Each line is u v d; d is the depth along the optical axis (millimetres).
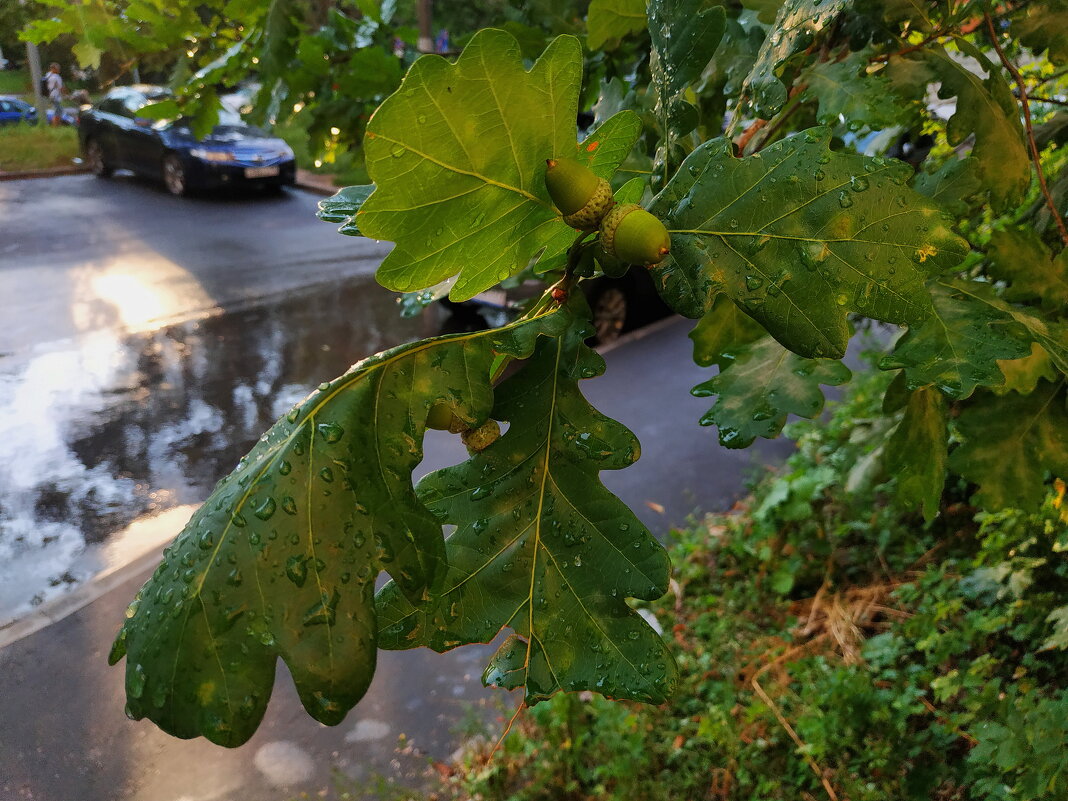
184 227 12719
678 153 1143
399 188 863
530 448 985
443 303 8977
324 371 8047
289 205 14422
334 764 4004
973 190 1409
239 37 3238
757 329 1607
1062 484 2320
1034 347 1525
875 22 1602
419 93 810
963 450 1593
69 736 4156
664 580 918
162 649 765
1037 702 3279
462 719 4227
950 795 3381
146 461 6492
